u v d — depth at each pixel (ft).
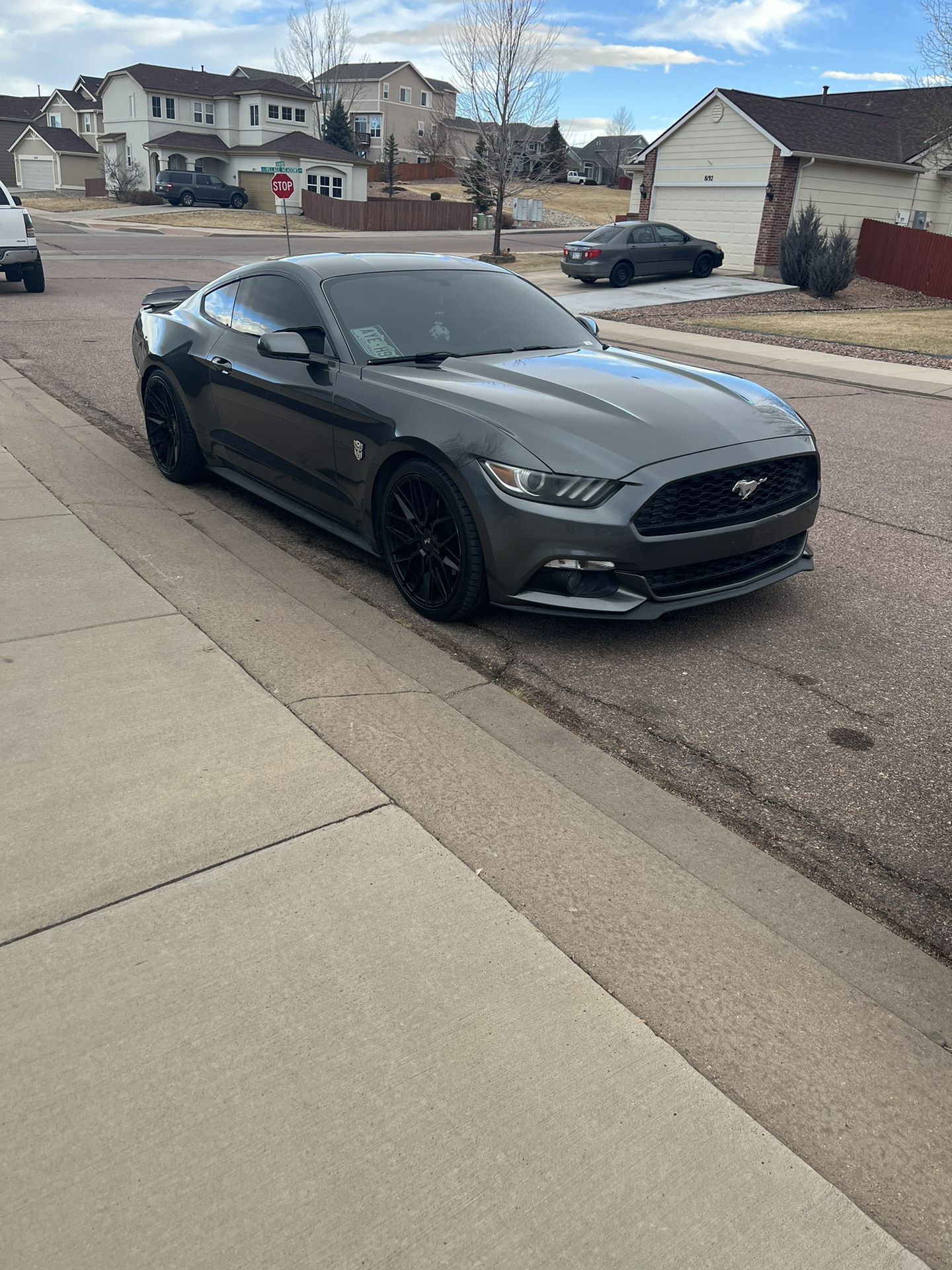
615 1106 6.32
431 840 8.91
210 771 9.74
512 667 12.86
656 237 79.97
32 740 10.12
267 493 17.53
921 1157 6.18
